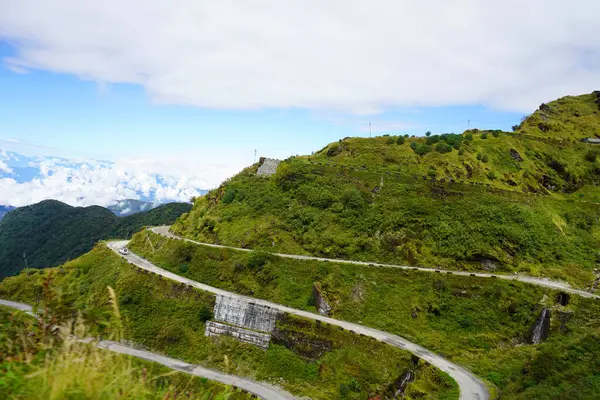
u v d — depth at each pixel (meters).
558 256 63.28
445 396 37.28
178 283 65.94
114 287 70.81
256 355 53.22
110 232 164.12
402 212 69.44
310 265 63.16
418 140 94.69
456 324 52.19
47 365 8.88
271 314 56.06
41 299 10.12
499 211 67.75
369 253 65.44
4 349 9.39
